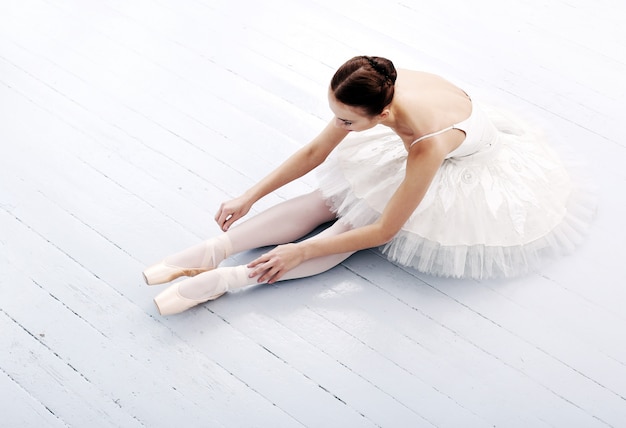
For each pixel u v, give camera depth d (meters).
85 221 1.98
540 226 1.85
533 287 1.86
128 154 2.14
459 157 1.77
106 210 2.00
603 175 2.12
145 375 1.69
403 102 1.55
